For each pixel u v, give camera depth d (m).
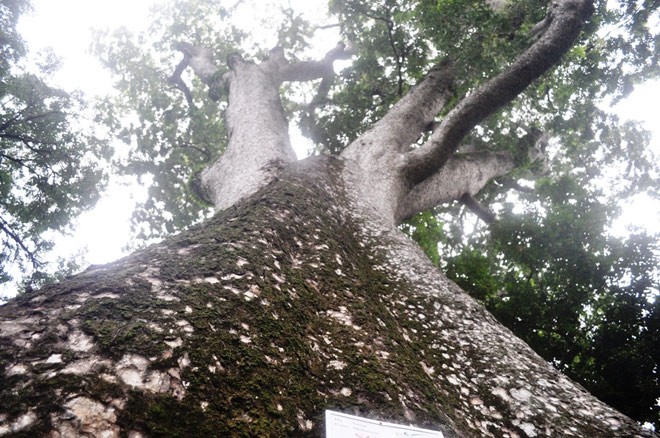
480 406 2.57
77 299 1.90
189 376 1.63
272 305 2.37
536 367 3.00
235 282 2.37
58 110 10.48
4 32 9.58
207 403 1.57
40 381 1.40
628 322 8.73
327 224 4.15
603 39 9.38
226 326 1.99
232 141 8.25
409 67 11.38
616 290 9.27
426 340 3.13
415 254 4.45
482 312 3.65
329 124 12.64
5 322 1.66
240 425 1.56
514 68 7.43
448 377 2.75
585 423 2.51
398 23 10.43
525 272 10.73
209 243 2.79
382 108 12.38
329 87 12.66
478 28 8.28
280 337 2.15
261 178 5.94
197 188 8.59
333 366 2.22
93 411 1.37
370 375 2.22
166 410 1.47
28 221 10.91
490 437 2.32
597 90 9.85
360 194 5.73
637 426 2.53
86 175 11.16
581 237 9.84
